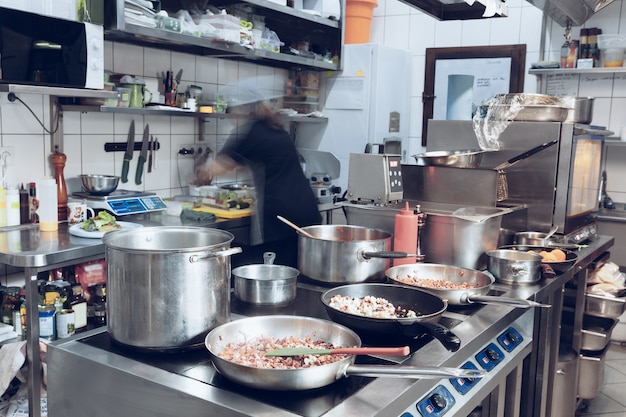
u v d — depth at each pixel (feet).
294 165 11.14
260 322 4.86
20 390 9.00
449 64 16.79
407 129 17.39
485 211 8.87
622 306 10.50
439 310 5.36
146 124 12.85
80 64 9.35
